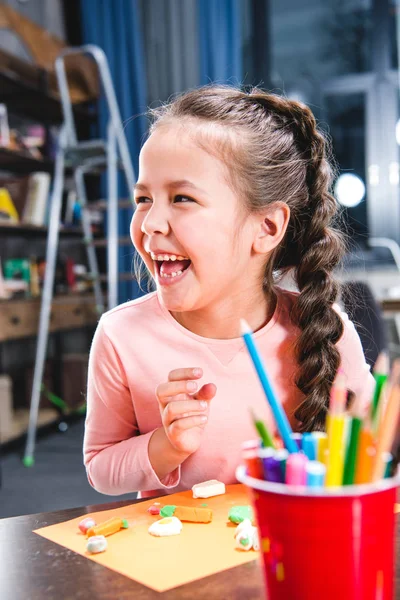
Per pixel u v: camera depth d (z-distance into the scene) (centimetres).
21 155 352
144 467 82
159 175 78
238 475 42
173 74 459
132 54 445
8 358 377
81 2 450
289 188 89
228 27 441
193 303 80
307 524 39
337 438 40
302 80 511
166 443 81
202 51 442
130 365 94
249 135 83
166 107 94
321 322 92
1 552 58
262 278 93
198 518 65
